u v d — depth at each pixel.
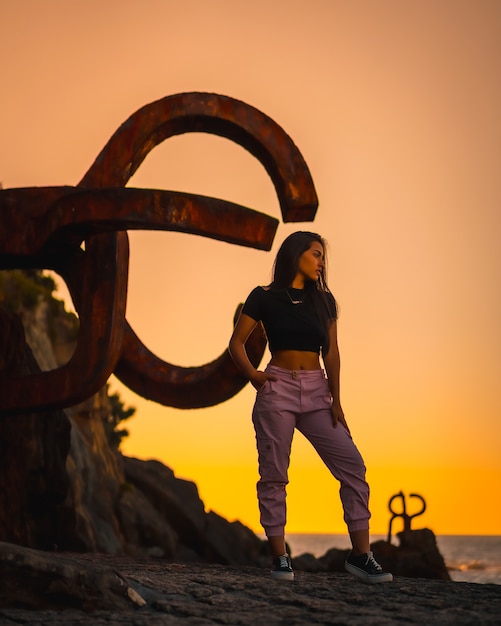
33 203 6.24
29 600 3.25
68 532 8.84
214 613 3.29
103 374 6.39
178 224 5.61
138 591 3.59
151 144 6.95
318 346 4.92
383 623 3.06
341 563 13.87
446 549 163.50
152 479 20.72
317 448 4.85
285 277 4.91
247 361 4.90
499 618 3.14
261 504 4.84
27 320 16.61
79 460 16.41
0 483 7.40
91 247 6.49
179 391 7.22
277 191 6.89
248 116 6.79
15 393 6.45
